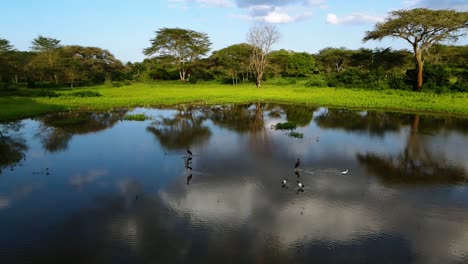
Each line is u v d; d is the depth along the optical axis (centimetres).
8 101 3606
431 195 1259
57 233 995
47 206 1170
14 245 936
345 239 966
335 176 1445
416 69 4794
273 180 1397
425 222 1062
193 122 2711
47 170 1530
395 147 1908
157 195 1252
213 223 1048
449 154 1770
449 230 1017
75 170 1528
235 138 2123
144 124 2600
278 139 2094
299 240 959
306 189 1307
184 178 1420
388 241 959
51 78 6688
